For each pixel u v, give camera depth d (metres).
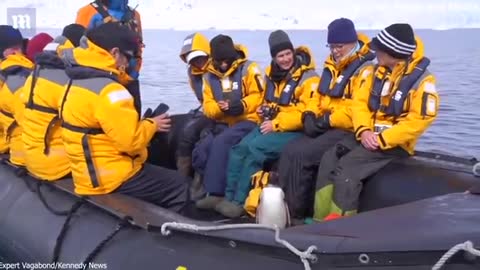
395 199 3.19
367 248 2.27
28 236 3.51
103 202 3.17
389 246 2.26
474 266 2.15
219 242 2.59
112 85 3.21
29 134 3.65
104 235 3.04
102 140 3.28
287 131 3.74
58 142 3.62
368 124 3.32
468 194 2.67
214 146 3.89
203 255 2.60
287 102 3.74
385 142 3.19
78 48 3.28
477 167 3.12
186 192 3.56
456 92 8.97
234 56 3.96
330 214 3.26
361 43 3.64
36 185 3.71
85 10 4.35
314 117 3.60
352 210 3.23
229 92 3.99
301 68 3.75
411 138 3.17
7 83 4.07
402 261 2.23
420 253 2.22
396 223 2.39
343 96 3.55
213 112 4.00
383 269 2.24
